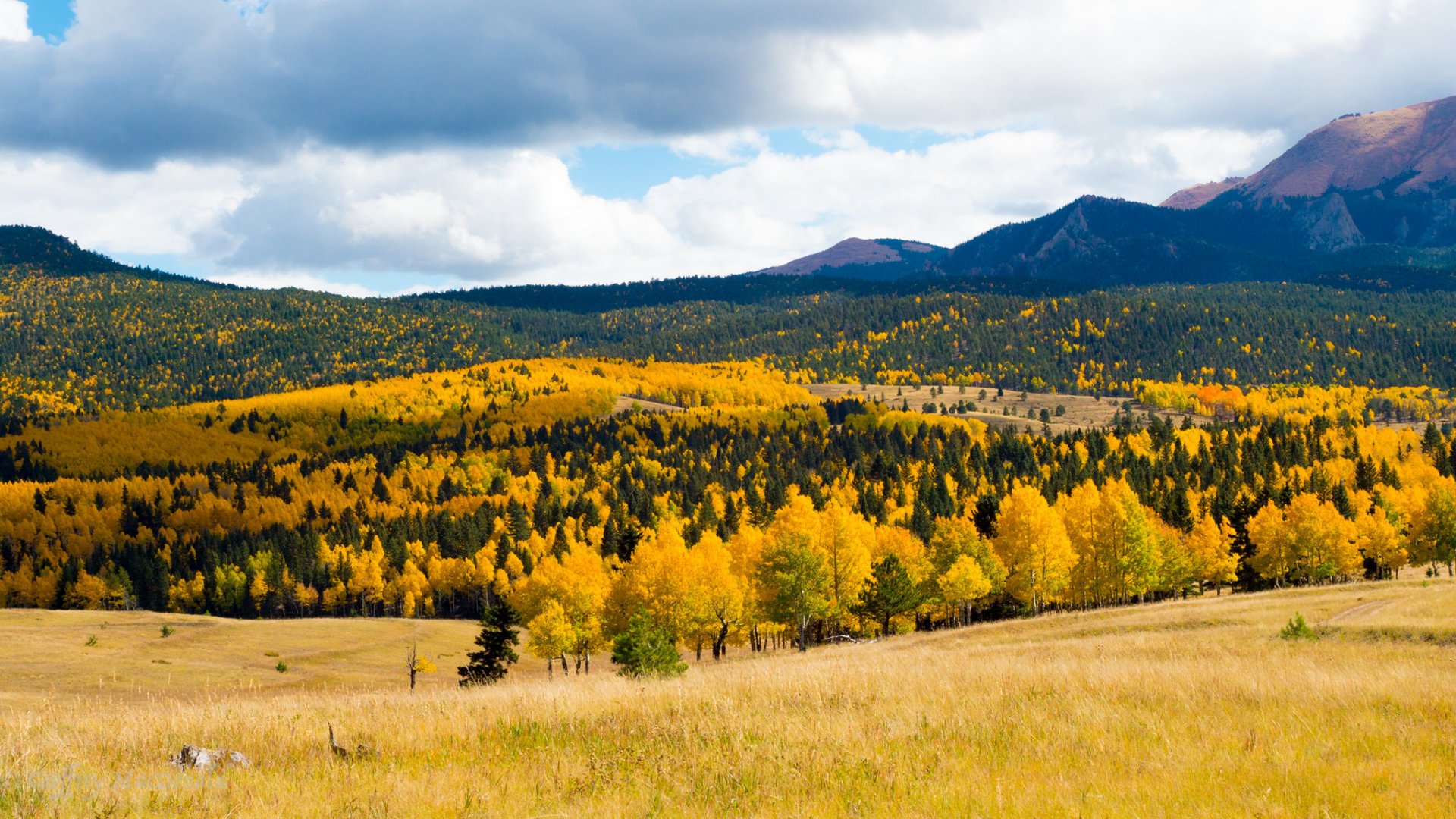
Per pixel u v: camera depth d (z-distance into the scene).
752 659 51.53
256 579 163.25
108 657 74.00
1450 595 47.84
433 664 84.94
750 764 11.30
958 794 9.79
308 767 11.50
